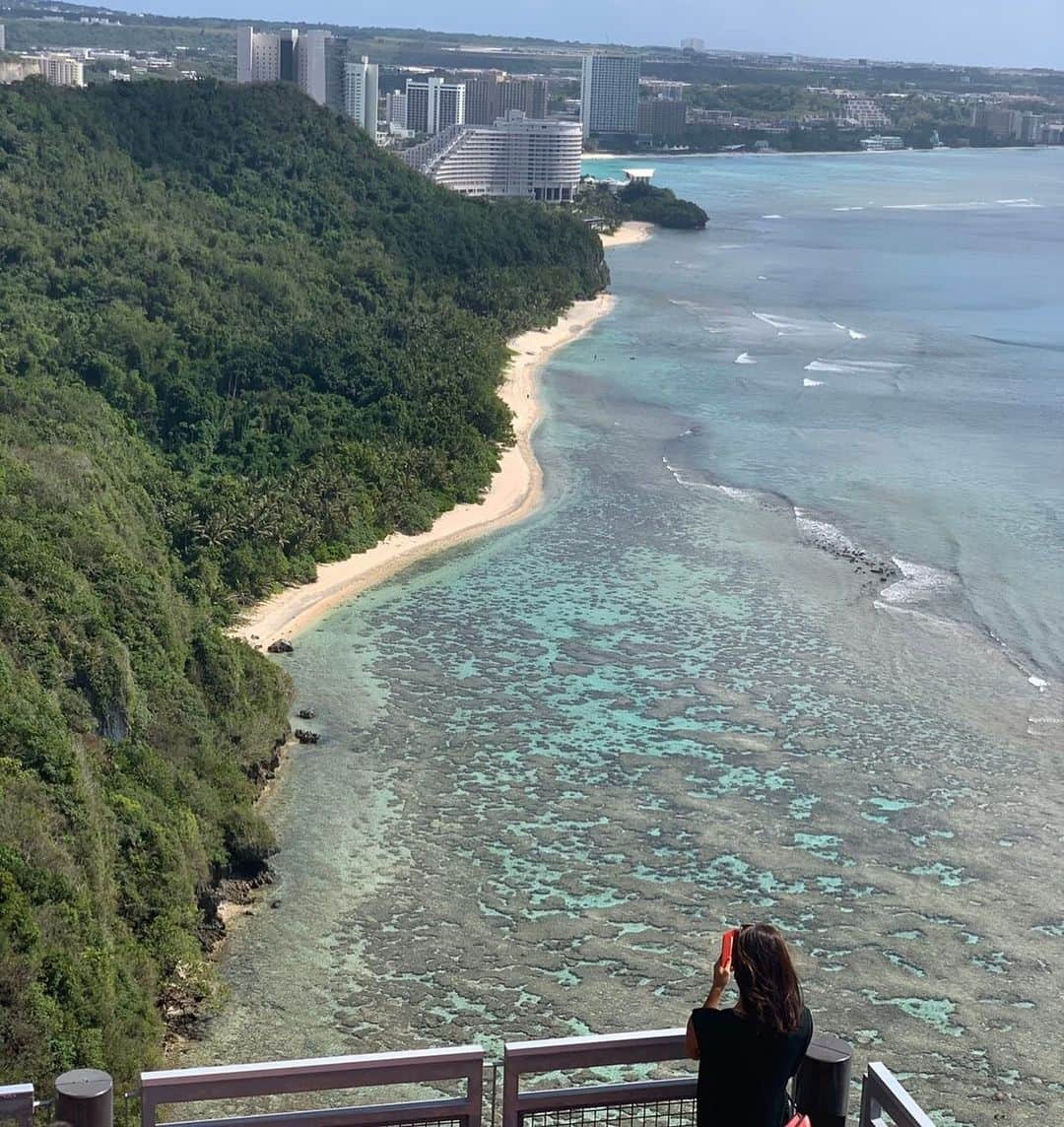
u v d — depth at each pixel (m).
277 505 133.38
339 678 108.19
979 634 117.12
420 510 144.25
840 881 80.69
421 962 72.31
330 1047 65.50
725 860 82.69
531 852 83.25
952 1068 65.00
